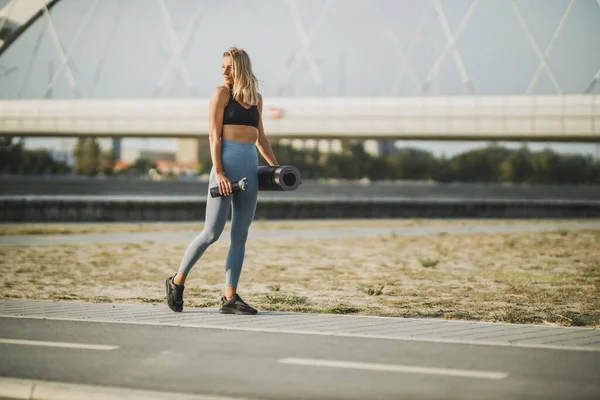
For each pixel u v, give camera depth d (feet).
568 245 62.59
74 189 224.12
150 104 227.40
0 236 70.95
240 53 22.65
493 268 43.78
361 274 40.29
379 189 242.17
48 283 35.50
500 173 371.97
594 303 29.12
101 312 23.00
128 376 15.12
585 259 49.85
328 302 29.09
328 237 71.61
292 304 28.32
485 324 21.21
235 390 14.08
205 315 22.63
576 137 193.67
